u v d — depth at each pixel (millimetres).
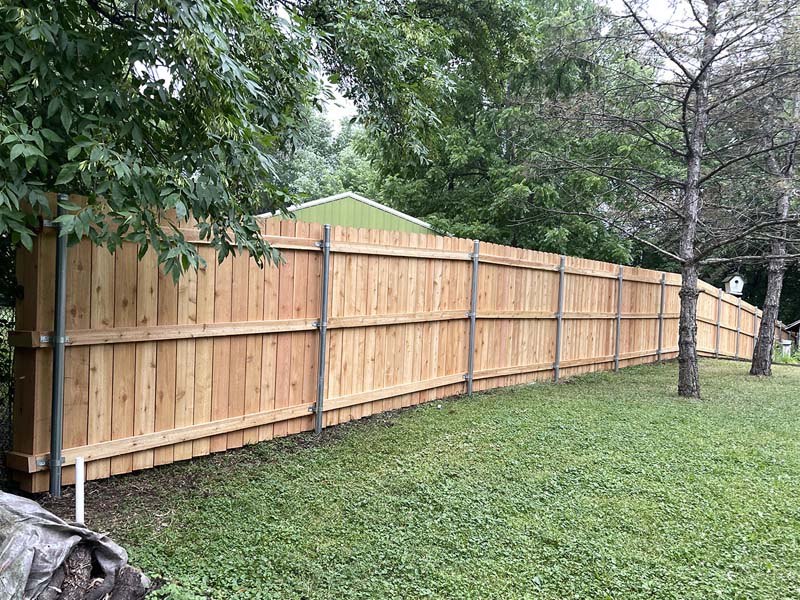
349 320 5516
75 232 2699
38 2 2586
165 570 2785
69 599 2252
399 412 6180
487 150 14570
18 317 3479
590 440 5426
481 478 4309
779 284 10484
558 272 8719
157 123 3072
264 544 3131
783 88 7887
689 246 8242
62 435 3535
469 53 10570
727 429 6094
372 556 3074
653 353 11602
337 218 10344
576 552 3229
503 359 7852
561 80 9680
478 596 2752
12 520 2240
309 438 5113
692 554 3264
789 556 3277
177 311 4109
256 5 3941
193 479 4012
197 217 3098
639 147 11180
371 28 5703
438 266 6664
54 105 2586
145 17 2814
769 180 8828
